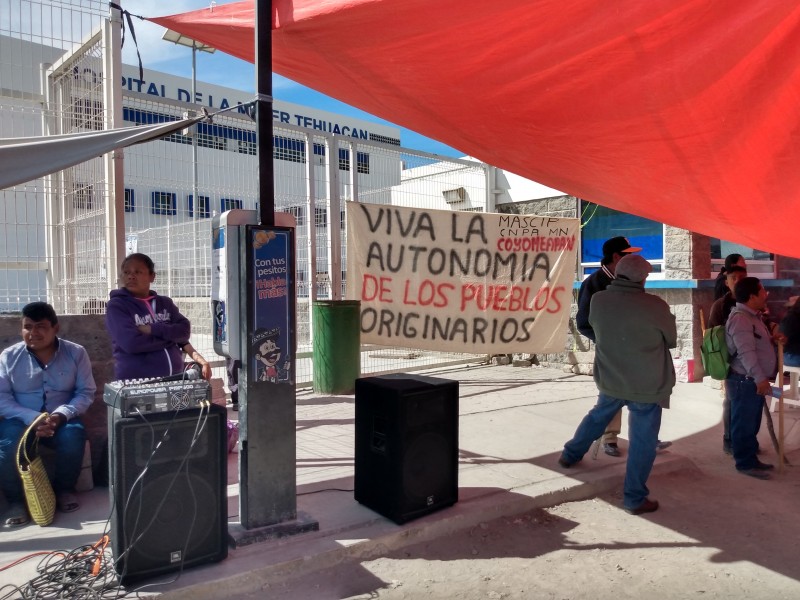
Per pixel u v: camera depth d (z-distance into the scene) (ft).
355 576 12.48
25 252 18.02
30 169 13.16
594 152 17.37
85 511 14.84
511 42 12.62
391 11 11.85
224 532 12.05
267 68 12.86
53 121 18.51
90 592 10.87
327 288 29.60
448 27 12.29
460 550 13.71
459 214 29.55
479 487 16.49
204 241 30.60
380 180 32.68
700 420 24.49
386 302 28.58
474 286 29.84
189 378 12.55
